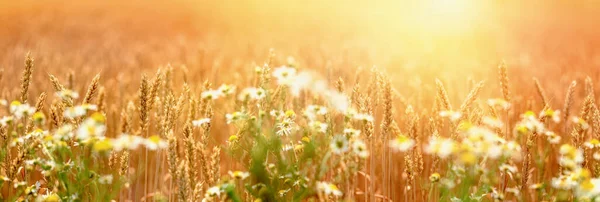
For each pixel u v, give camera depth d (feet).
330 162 10.53
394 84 21.62
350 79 19.62
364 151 8.49
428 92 17.52
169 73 12.46
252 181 8.79
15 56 23.53
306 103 12.24
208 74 20.29
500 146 8.08
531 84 19.75
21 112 9.66
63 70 20.79
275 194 8.46
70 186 8.48
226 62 26.50
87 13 79.20
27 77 10.64
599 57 32.30
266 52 30.71
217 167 9.36
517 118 13.64
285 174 8.50
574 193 8.80
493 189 9.02
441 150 7.88
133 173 12.72
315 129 8.48
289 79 8.61
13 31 53.57
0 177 9.11
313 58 25.02
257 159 8.42
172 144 8.91
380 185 13.67
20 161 9.30
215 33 58.65
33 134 9.10
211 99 9.87
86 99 9.78
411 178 10.50
